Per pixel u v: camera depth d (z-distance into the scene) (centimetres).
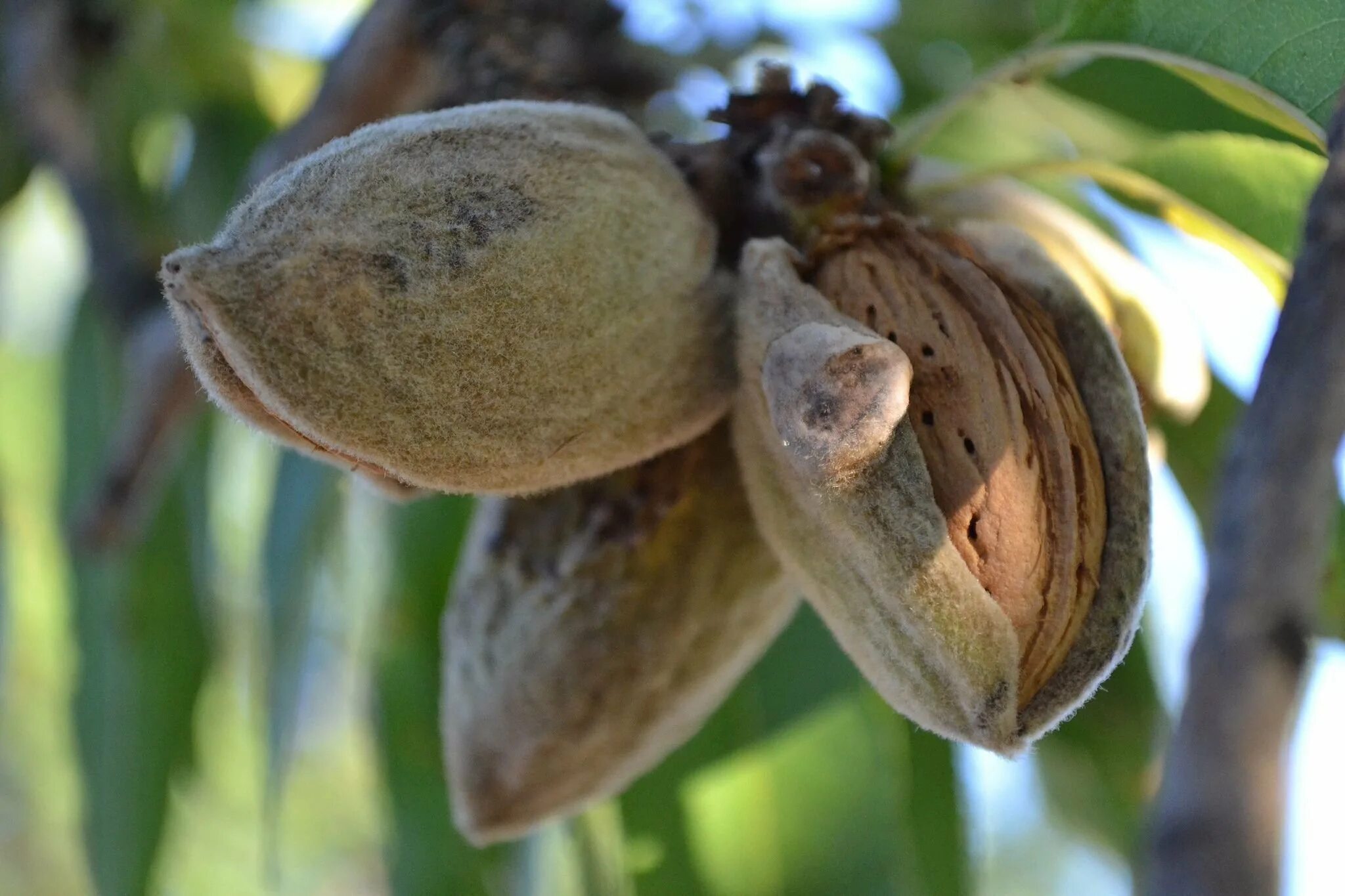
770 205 28
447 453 26
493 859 36
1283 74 28
